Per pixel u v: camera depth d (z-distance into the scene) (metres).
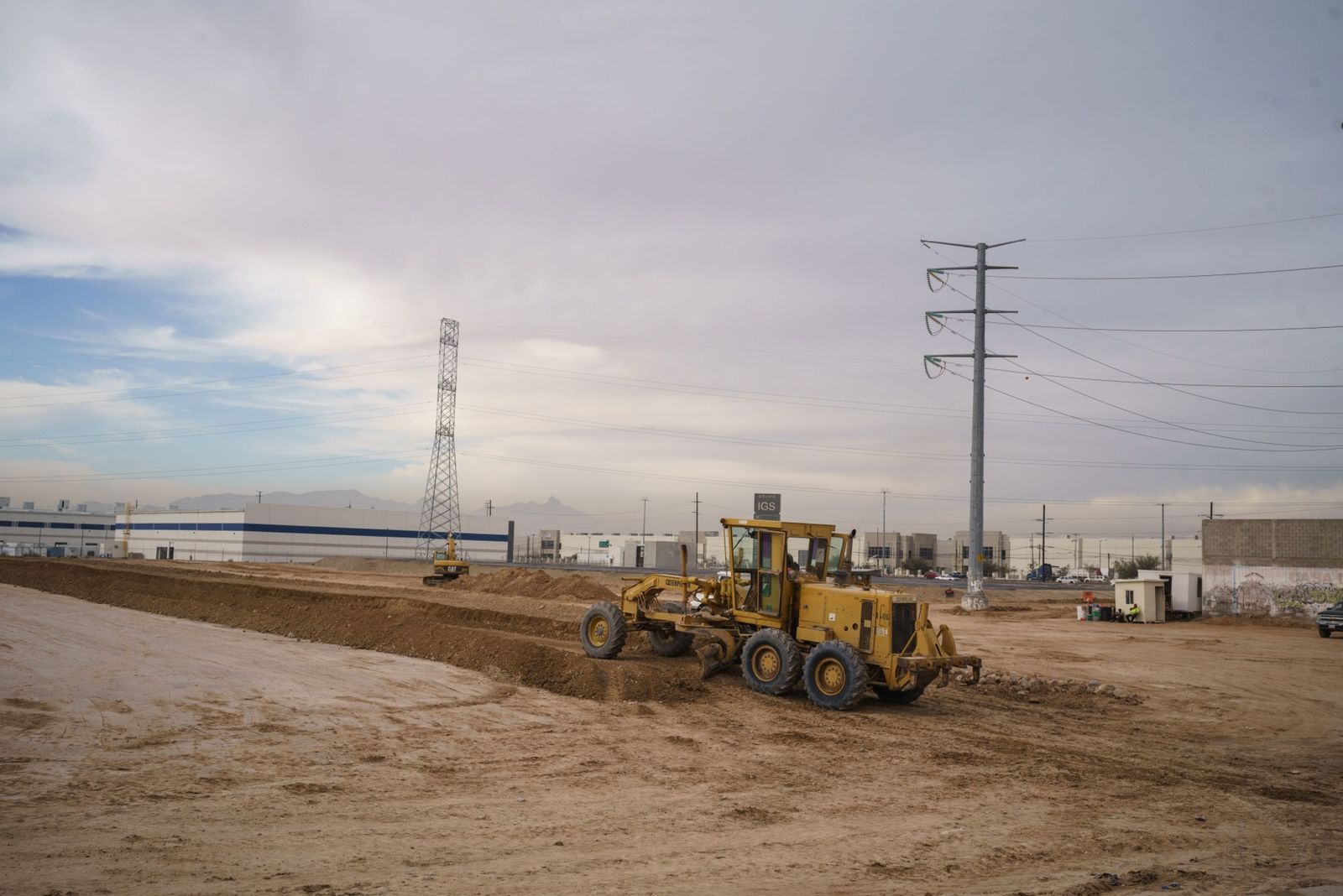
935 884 7.60
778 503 57.81
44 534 132.50
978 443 45.12
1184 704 19.06
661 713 15.52
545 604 30.78
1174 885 7.77
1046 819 9.94
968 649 27.98
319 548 100.25
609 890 7.12
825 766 12.20
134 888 6.80
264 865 7.45
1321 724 17.05
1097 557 119.50
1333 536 41.19
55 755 11.13
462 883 7.15
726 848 8.42
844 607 16.80
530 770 11.38
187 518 103.50
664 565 95.00
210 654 20.83
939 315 46.62
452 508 88.25
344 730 13.30
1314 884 7.88
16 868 7.15
